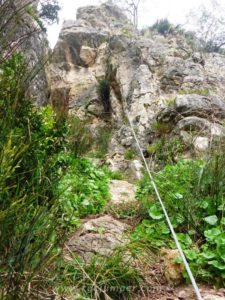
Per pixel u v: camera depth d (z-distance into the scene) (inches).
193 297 93.7
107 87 543.5
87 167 195.9
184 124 292.2
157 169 244.7
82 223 134.6
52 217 86.8
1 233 71.3
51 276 81.5
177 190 142.1
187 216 128.7
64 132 128.6
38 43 276.1
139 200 159.5
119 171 286.4
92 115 520.4
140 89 420.2
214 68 470.0
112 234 124.2
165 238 121.1
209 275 99.8
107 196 175.3
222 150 163.9
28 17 235.3
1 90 101.6
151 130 358.0
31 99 129.9
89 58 635.5
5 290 67.1
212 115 290.4
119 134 392.5
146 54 494.3
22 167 98.3
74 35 656.4
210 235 111.6
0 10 110.4
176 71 431.2
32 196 81.0
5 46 111.1
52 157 117.3
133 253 104.3
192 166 158.9
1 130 89.9
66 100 213.6
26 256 72.2
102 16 775.1
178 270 102.5
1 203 78.5
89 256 104.6
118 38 557.0
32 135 108.6
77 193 158.1
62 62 629.6
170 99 400.2
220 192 132.5
